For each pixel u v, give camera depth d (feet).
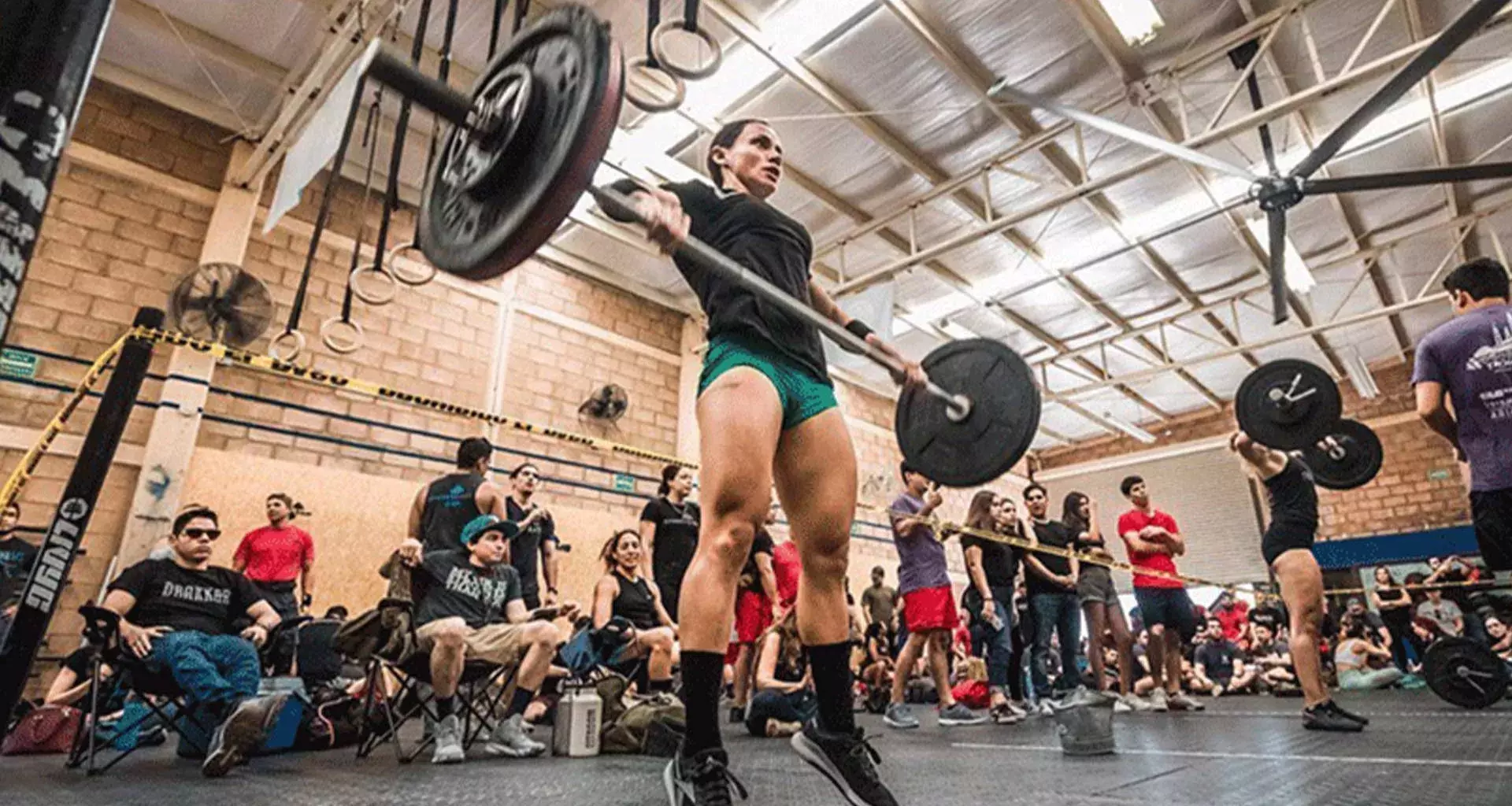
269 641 11.11
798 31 19.26
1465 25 10.51
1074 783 6.26
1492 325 6.85
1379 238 28.99
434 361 23.63
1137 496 16.19
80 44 1.71
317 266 21.99
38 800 6.47
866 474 36.37
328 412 21.27
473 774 7.83
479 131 3.32
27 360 17.52
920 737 11.23
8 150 1.55
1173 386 41.55
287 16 18.99
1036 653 15.53
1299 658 10.06
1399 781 5.85
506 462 24.41
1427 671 13.60
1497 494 6.57
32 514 16.97
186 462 18.44
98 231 19.06
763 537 14.64
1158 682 15.28
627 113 21.34
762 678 13.19
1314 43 19.84
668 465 14.78
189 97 20.85
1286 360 11.87
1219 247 29.17
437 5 18.03
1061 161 24.47
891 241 28.09
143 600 9.69
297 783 7.27
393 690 13.15
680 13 18.67
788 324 4.47
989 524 15.87
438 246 3.56
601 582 12.91
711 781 3.68
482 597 10.69
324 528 20.26
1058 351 36.86
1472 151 24.03
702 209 4.96
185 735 9.44
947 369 6.11
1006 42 20.08
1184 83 21.42
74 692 10.71
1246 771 6.66
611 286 29.14
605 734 9.90
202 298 17.81
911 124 22.66
